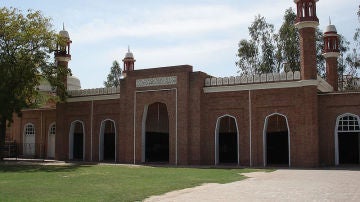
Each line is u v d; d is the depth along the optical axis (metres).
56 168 16.75
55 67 21.62
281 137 19.17
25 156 26.64
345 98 16.77
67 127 23.53
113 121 21.80
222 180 11.23
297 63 28.28
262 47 29.61
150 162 20.42
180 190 9.12
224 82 18.56
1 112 19.52
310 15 16.78
